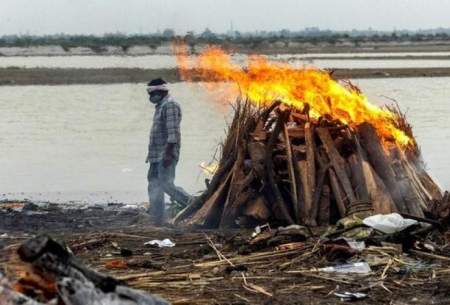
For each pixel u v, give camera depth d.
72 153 37.84
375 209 20.27
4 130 47.72
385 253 17.47
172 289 15.65
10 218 23.75
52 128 48.38
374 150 21.34
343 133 22.05
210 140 40.94
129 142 41.59
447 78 94.06
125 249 18.72
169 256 18.17
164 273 16.59
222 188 21.97
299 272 16.59
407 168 21.50
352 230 18.42
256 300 15.00
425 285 15.84
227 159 22.44
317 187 20.94
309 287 15.73
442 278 16.22
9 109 61.09
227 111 56.81
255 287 15.63
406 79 92.56
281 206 20.64
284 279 16.25
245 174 21.81
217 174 22.28
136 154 37.38
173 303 14.70
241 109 22.66
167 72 104.19
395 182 20.83
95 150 38.81
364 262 17.03
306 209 20.64
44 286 11.24
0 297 10.89
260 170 21.27
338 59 148.75
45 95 74.00
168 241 19.52
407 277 16.34
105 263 17.66
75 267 11.27
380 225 18.42
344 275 16.42
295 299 15.05
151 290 15.56
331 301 14.95
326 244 17.70
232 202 21.33
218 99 67.44
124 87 83.38
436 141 39.97
